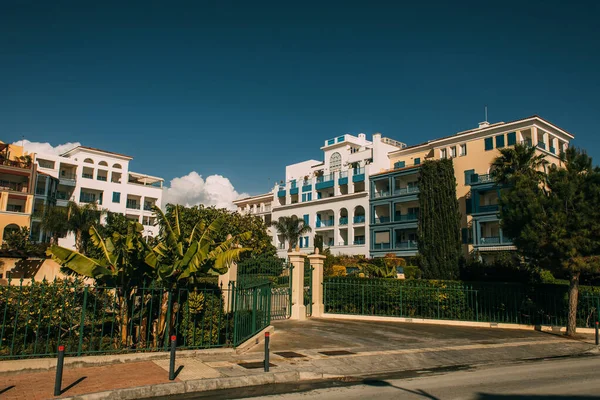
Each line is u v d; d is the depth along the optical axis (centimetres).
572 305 1783
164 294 1180
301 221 6069
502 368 1194
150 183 8375
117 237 1170
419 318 2055
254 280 1622
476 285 2062
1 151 5375
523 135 4319
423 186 3928
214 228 1245
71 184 6831
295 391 891
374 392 884
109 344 1115
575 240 1631
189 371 969
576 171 1706
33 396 762
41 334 1116
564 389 915
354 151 6456
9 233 4434
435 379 1030
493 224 4416
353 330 1727
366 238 5516
